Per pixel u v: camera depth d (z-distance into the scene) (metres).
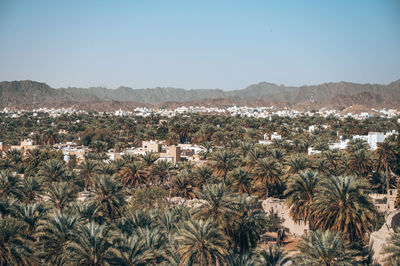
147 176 81.75
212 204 46.47
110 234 40.97
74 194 64.06
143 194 62.53
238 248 46.94
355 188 47.34
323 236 38.97
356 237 48.53
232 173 71.62
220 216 45.56
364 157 77.00
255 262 36.81
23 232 45.09
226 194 47.78
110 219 53.62
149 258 38.88
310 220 56.12
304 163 72.94
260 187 73.88
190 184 72.56
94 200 55.75
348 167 77.38
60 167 76.94
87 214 50.22
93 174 79.19
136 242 39.31
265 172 71.25
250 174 72.12
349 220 45.34
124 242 40.38
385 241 42.19
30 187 64.38
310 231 41.28
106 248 38.59
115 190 58.34
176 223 45.72
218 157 81.25
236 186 70.19
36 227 44.66
